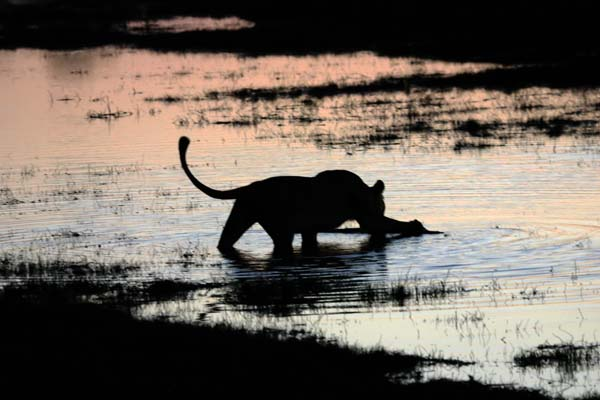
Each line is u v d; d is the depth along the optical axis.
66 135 29.66
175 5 83.56
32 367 10.39
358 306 13.21
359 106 34.00
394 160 23.91
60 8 85.69
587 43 47.81
